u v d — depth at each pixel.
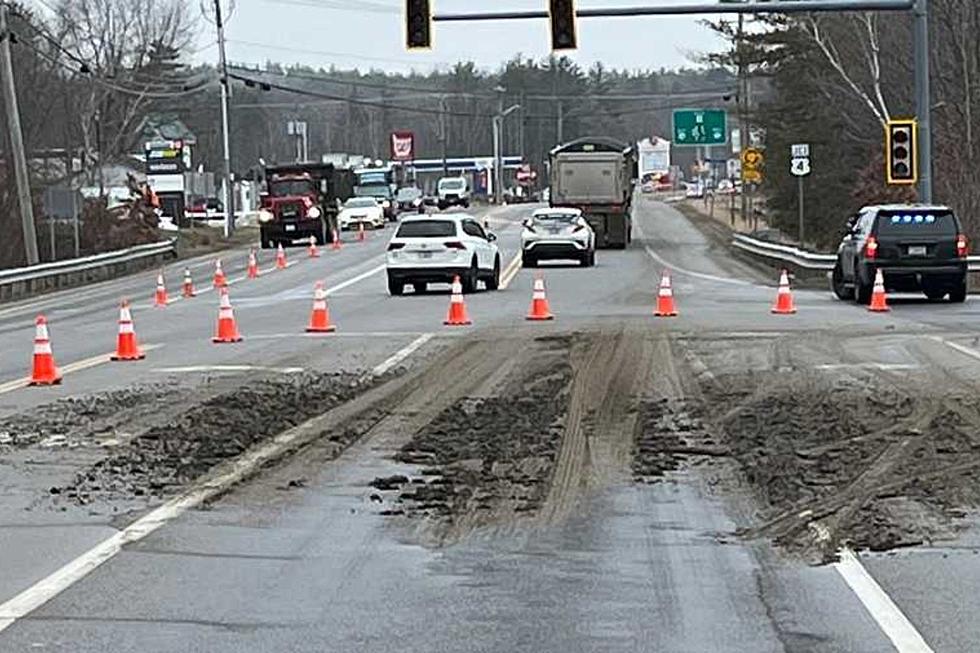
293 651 10.34
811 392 23.33
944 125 68.81
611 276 57.69
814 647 10.34
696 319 37.03
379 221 108.12
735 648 10.34
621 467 17.38
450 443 19.08
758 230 95.62
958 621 10.94
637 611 11.34
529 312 40.09
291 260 75.56
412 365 27.81
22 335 38.00
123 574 12.52
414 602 11.65
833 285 46.72
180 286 60.38
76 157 110.12
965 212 60.62
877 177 72.75
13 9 91.94
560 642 10.53
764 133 98.12
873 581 12.12
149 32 120.56
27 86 94.56
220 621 11.09
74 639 10.62
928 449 18.11
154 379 26.23
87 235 80.19
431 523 14.52
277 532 14.16
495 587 12.10
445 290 51.09
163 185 122.31
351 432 19.98
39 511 15.09
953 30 68.25
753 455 17.95
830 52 75.12
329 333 34.75
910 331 33.09
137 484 16.52
